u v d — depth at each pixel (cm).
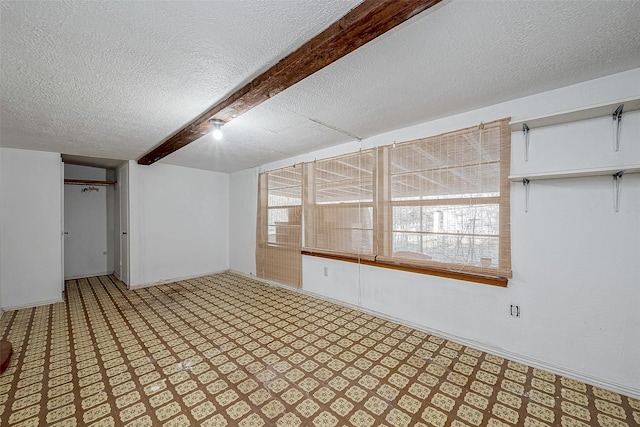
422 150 272
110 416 164
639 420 159
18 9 118
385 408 171
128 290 432
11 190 353
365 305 330
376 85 196
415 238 277
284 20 129
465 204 244
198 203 525
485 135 234
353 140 333
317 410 169
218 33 137
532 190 214
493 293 233
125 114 241
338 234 349
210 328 289
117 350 243
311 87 198
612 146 185
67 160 449
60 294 379
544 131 210
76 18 125
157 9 120
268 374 207
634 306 179
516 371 208
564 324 202
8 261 348
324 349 244
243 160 447
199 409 170
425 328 276
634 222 179
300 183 405
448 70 176
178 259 497
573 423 157
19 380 199
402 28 135
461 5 120
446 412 167
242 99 197
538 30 138
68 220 503
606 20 130
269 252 464
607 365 187
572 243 199
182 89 196
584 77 188
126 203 454
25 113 237
